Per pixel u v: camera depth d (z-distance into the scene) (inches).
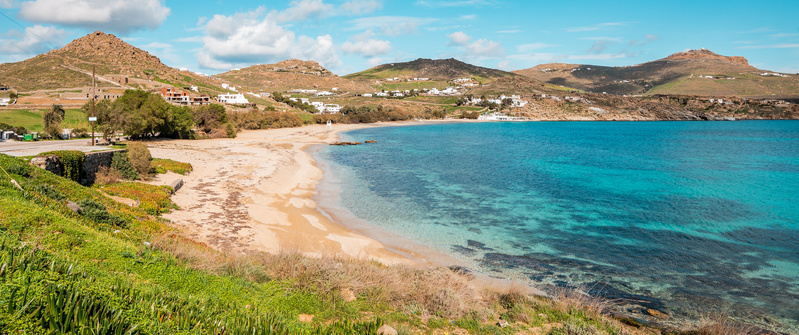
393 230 1050.1
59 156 1032.2
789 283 736.3
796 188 1737.2
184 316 277.6
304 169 2054.6
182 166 1674.5
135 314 251.8
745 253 906.1
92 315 219.8
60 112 3459.6
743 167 2413.9
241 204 1206.3
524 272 778.8
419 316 469.1
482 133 5816.9
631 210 1311.5
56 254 335.0
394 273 591.5
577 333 448.5
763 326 575.8
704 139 4859.7
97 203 746.8
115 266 410.3
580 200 1467.8
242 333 285.0
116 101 2719.0
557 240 987.3
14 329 188.5
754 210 1318.9
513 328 467.8
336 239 938.7
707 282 738.2
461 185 1755.7
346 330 377.4
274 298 450.0
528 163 2556.6
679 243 971.9
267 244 850.8
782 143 4244.6
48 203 620.4
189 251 550.6
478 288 652.1
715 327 531.8
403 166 2359.7
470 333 438.6
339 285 514.6
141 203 974.4
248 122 4783.5
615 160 2746.1
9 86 7509.8
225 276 493.7
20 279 232.2
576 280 741.3
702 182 1886.1
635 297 669.9
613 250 916.0
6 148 1444.4
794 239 1008.2
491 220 1170.0
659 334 517.0
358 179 1866.4
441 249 908.6
